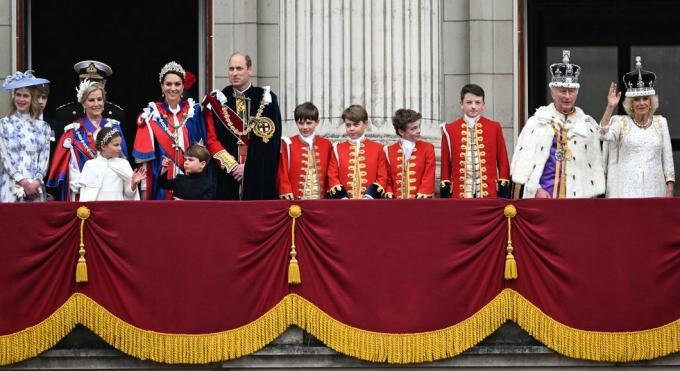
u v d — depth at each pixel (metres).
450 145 77.62
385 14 83.88
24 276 71.06
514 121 92.81
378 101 83.44
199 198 74.19
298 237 71.12
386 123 83.31
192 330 70.88
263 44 92.44
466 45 93.06
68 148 77.31
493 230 71.00
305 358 71.06
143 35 97.06
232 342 70.81
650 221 71.12
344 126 82.75
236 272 70.94
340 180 76.69
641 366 71.38
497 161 77.50
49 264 71.12
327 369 71.12
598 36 95.12
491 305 70.88
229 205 71.12
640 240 71.06
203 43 93.19
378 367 71.19
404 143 77.25
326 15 83.69
